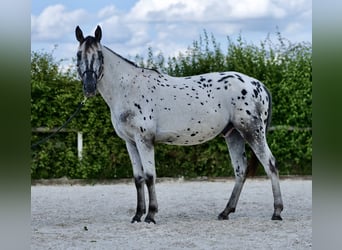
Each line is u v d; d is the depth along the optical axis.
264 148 8.04
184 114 7.91
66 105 12.79
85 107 12.77
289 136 13.20
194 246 6.52
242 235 7.12
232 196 8.33
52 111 12.77
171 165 13.19
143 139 7.79
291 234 7.13
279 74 13.17
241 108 8.01
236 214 8.90
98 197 10.91
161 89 7.93
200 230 7.45
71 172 12.98
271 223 7.88
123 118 7.84
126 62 7.97
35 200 10.59
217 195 10.97
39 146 12.85
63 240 6.92
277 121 13.20
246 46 13.27
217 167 13.22
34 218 8.70
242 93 8.05
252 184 12.53
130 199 10.63
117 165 13.11
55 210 9.47
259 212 9.05
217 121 8.02
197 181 13.02
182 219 8.41
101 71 7.68
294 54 13.30
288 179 13.10
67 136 12.97
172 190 11.70
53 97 12.77
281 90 13.10
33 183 12.90
